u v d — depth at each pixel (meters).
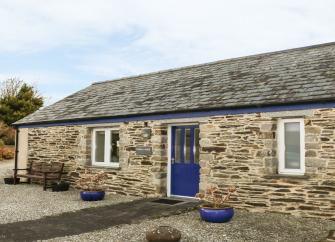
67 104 14.84
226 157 9.11
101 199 10.21
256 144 8.64
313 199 7.77
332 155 7.59
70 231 6.81
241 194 8.80
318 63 9.54
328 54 9.94
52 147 13.65
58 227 7.12
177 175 10.38
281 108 8.27
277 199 8.27
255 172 8.62
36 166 13.80
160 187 10.38
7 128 29.05
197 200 9.71
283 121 8.49
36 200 10.20
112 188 11.52
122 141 11.35
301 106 8.00
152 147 10.56
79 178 12.52
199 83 11.38
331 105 7.63
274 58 11.22
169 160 10.54
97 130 12.45
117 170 11.41
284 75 9.55
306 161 7.91
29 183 14.18
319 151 7.76
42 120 13.98
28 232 6.74
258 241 6.12
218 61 12.84
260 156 8.55
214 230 6.81
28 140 14.71
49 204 9.55
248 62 11.74
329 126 7.66
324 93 7.79
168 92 11.60
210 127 9.44
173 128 10.54
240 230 6.82
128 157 11.16
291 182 8.09
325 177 7.66
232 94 9.55
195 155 10.05
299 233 6.60
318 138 7.78
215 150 9.31
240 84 10.05
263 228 6.96
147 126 10.73
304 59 10.20
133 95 12.67
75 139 12.79
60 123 13.33
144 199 10.10
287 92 8.50
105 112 11.98
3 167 19.69
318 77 8.66
